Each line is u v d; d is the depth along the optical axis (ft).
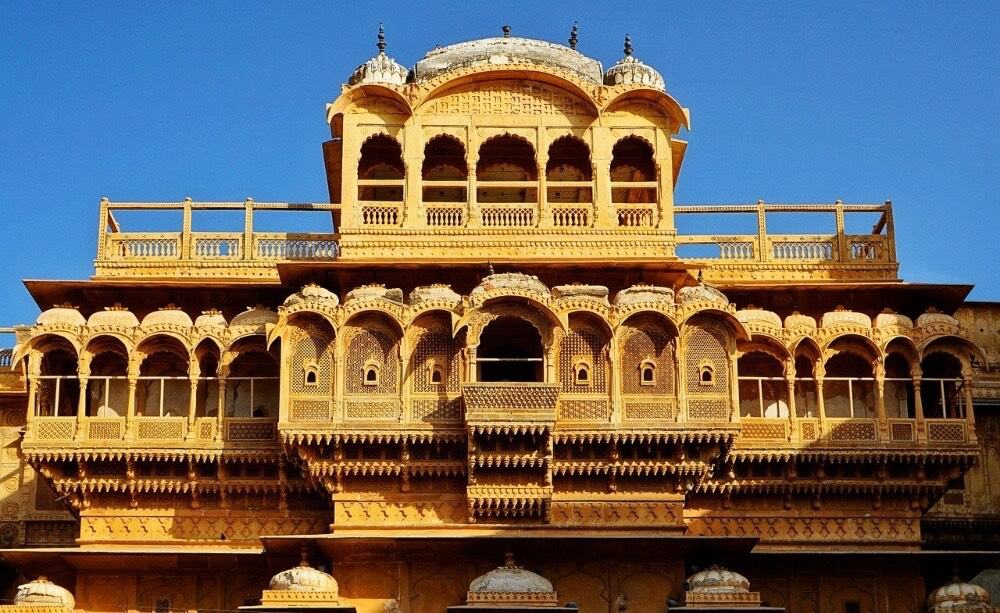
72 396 137.18
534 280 127.44
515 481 124.88
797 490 132.16
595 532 126.11
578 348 127.44
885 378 134.62
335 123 144.36
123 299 138.82
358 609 124.06
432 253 137.28
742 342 133.18
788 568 131.03
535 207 139.13
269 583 126.93
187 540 130.93
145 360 136.26
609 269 136.26
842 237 143.84
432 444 125.49
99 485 130.21
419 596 124.57
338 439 124.57
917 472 132.46
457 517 126.31
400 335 127.13
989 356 161.17
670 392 126.62
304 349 127.13
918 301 140.97
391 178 148.46
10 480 153.89
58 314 132.46
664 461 126.52
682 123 141.69
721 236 143.13
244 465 130.62
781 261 142.61
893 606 130.62
